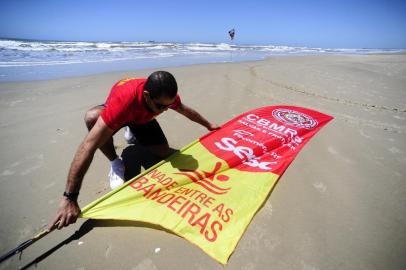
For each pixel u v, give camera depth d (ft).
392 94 18.86
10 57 36.83
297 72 28.04
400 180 8.06
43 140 10.42
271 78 23.53
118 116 6.08
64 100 15.37
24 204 6.96
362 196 7.31
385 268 5.25
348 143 10.32
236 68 30.37
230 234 5.72
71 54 46.44
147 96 6.20
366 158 9.29
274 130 10.21
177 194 6.75
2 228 6.16
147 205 6.36
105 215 6.04
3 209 6.75
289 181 7.88
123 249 5.65
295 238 5.94
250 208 6.42
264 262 5.37
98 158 9.09
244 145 8.98
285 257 5.48
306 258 5.46
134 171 8.31
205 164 7.88
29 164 8.79
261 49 107.96
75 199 5.85
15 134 10.87
